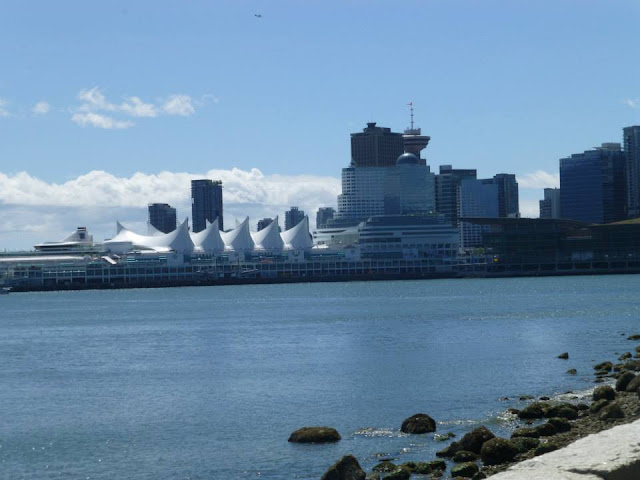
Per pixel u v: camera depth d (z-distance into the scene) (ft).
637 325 372.38
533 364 237.66
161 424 168.25
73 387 230.89
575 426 131.95
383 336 359.05
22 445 152.05
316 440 140.05
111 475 127.65
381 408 174.40
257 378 233.76
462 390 193.88
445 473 111.86
